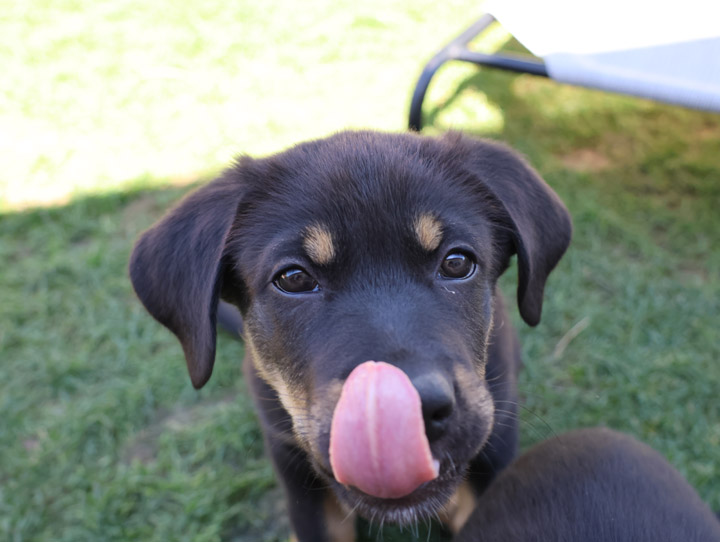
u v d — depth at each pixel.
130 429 0.49
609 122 0.71
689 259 0.57
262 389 0.39
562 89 0.75
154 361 0.53
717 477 0.45
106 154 0.72
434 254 0.34
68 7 0.98
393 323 0.32
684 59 0.52
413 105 0.61
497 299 0.40
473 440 0.32
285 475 0.40
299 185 0.36
